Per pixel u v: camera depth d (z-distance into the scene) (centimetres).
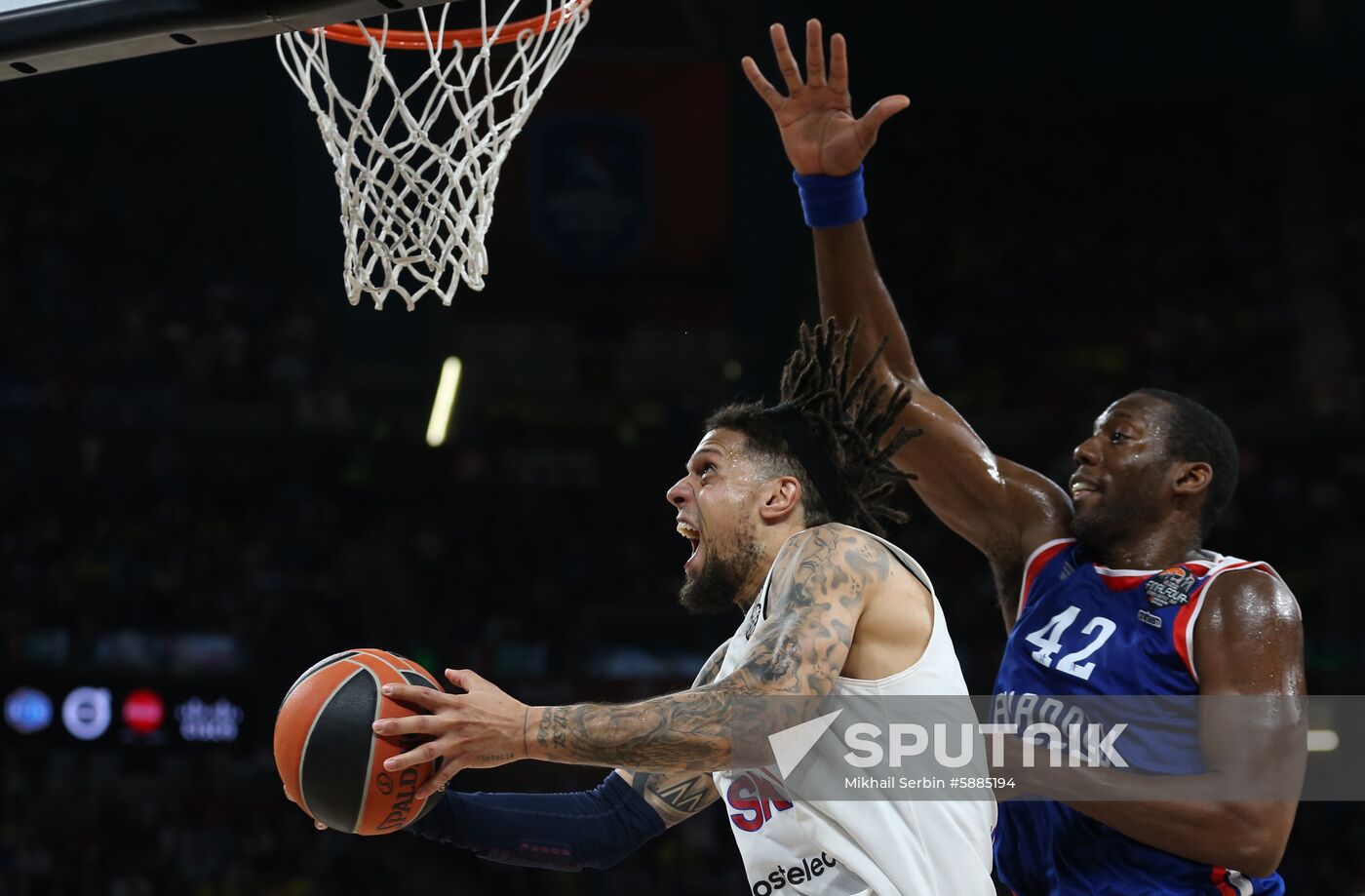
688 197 2514
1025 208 2848
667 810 394
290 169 2691
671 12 2450
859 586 321
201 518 2216
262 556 2177
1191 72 2912
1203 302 2670
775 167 2511
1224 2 2848
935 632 332
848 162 449
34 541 2095
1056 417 2453
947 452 457
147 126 2764
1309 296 2639
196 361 2391
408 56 1205
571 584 2247
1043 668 409
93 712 1858
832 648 310
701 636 2119
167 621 2036
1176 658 391
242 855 1819
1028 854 404
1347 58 2853
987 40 2906
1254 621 382
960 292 2731
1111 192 2856
